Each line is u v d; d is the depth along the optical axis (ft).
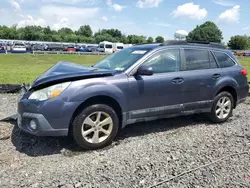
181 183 11.29
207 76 18.17
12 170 12.21
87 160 13.23
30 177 11.58
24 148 14.51
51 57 136.36
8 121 18.11
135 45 18.90
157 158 13.30
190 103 17.57
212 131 17.52
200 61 18.30
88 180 11.30
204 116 20.63
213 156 13.69
